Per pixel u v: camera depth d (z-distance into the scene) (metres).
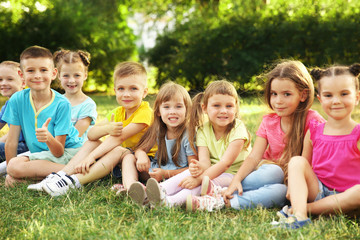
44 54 3.07
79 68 3.79
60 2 13.98
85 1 16.45
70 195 2.57
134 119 3.05
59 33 13.38
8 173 2.93
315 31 10.48
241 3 11.80
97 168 2.78
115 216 2.20
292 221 2.01
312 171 2.31
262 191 2.41
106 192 2.54
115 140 2.91
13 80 3.74
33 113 3.11
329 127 2.36
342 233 1.92
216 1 14.27
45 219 2.08
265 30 10.88
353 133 2.25
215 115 2.75
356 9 10.50
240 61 11.08
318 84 2.35
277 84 2.60
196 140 2.88
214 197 2.39
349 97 2.22
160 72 12.84
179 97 2.84
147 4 18.06
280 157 2.74
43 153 3.00
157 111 2.94
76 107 3.71
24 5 13.07
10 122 3.13
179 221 2.12
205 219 2.15
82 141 3.34
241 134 2.78
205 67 11.84
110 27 16.06
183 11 16.25
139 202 2.35
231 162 2.70
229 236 1.86
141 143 3.01
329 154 2.31
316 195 2.30
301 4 10.91
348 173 2.27
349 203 2.11
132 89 3.04
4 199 2.49
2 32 12.90
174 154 2.88
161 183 2.55
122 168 2.78
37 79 3.03
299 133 2.61
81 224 1.99
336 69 2.26
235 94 2.80
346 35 10.29
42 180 2.91
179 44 12.48
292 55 10.68
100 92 14.91
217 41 11.44
